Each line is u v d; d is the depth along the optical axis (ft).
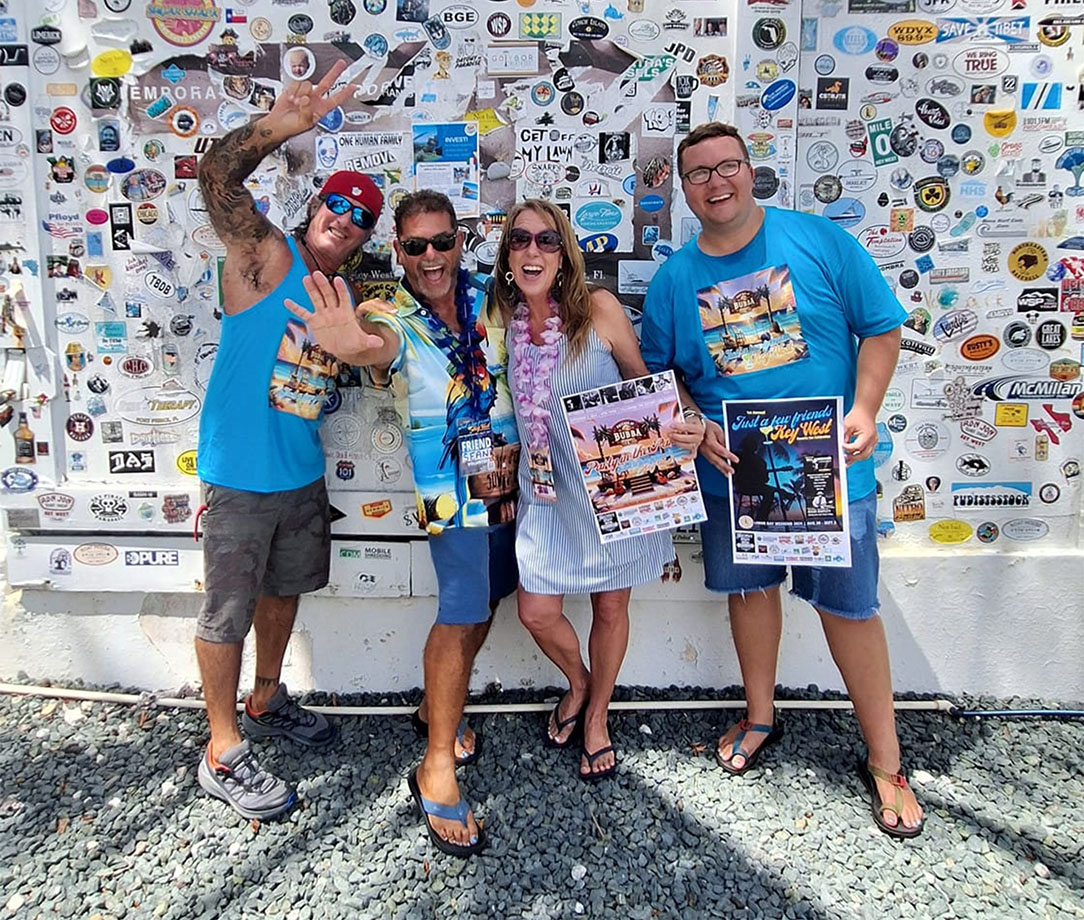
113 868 7.07
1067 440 9.18
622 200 8.73
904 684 9.51
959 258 8.92
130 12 8.45
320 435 9.02
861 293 7.16
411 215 7.11
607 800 7.88
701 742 8.78
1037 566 9.24
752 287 7.32
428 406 7.26
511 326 7.44
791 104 8.46
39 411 9.06
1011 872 7.05
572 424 7.28
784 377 7.34
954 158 8.75
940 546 9.37
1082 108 8.65
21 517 9.18
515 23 8.46
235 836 7.45
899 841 7.39
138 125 8.65
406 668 9.52
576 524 7.57
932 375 9.10
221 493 7.59
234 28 8.48
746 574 7.94
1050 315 8.98
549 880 6.93
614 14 8.44
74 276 8.90
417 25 8.46
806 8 8.51
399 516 9.09
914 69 8.61
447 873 7.00
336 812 7.75
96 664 9.59
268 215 8.76
